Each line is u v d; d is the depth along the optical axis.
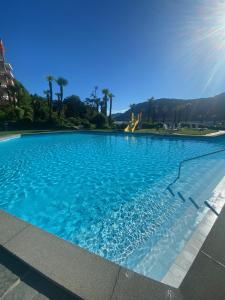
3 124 25.95
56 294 1.41
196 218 3.86
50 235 1.97
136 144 17.23
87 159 10.87
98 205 5.16
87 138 21.44
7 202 5.41
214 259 1.81
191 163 9.33
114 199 5.52
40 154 12.14
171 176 7.50
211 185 5.71
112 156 11.79
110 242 3.58
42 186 6.60
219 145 16.36
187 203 4.74
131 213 4.64
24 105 34.09
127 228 4.01
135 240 3.56
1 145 15.35
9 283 1.50
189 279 1.57
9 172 8.12
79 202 5.38
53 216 4.66
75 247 1.81
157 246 3.24
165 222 4.05
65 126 29.42
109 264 1.62
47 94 34.41
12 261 1.69
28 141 18.33
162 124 33.09
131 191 6.09
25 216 4.68
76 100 45.34
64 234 3.94
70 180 7.23
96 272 1.54
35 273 1.57
